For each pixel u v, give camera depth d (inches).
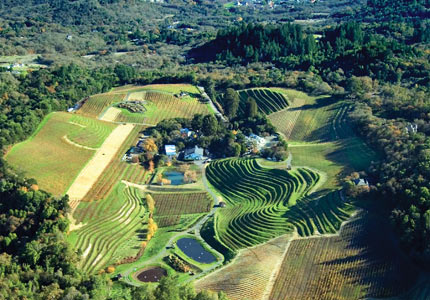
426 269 5339.6
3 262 5226.4
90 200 6934.1
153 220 6801.2
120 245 6195.9
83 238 6161.4
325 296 5098.4
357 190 6451.8
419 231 5502.0
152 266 5821.9
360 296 5073.8
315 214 6333.7
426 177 6092.5
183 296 4872.0
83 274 5241.1
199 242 6294.3
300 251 5757.9
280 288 5255.9
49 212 6112.2
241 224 6451.8
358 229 5954.7
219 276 5516.7
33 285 4926.2
